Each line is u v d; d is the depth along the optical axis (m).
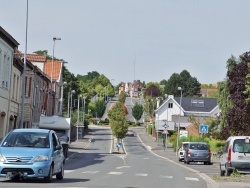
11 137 20.17
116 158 51.66
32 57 76.56
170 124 99.06
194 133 88.62
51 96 78.44
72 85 130.38
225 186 21.41
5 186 17.53
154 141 107.81
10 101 48.00
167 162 47.75
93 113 172.25
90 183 20.48
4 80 45.16
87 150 75.12
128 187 19.66
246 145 26.75
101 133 124.62
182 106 124.50
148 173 29.47
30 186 17.78
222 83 58.41
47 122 52.84
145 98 178.75
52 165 19.64
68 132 53.06
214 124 70.69
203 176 28.98
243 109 42.88
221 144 64.94
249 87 35.94
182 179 26.00
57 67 94.50
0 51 42.53
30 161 18.81
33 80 57.72
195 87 183.25
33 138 20.17
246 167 26.59
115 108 88.62
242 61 44.31
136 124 164.25
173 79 184.25
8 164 18.64
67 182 20.41
